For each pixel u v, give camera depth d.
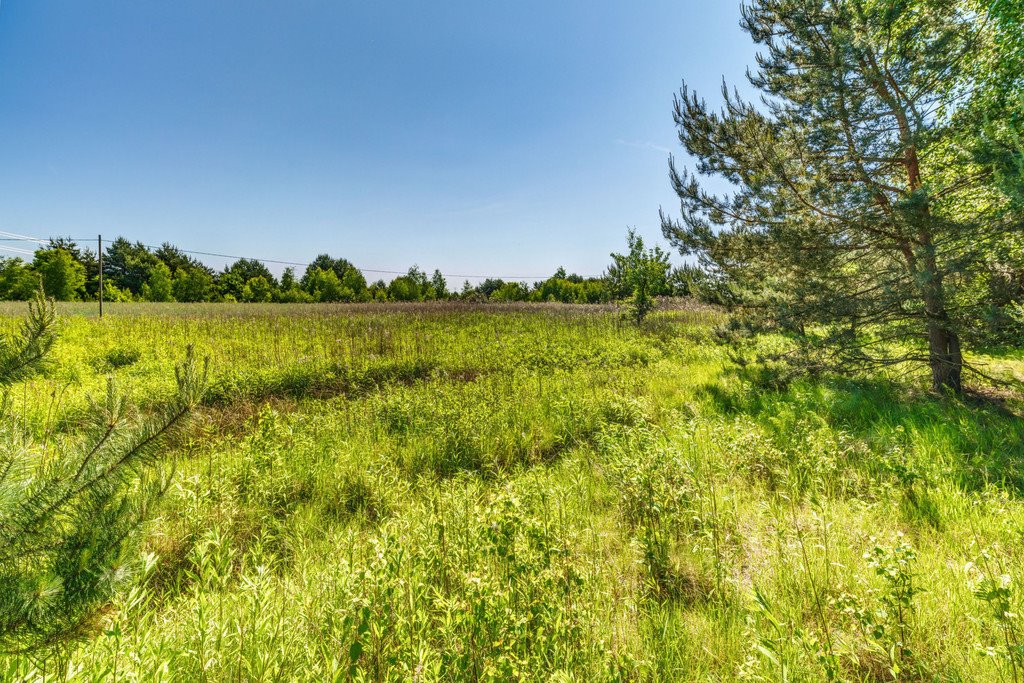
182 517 3.87
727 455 5.25
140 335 15.03
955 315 7.00
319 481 4.73
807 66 7.93
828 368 7.93
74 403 6.45
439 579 2.93
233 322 19.95
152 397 7.60
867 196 6.75
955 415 6.22
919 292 7.07
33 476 1.88
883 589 2.67
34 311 1.89
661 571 3.33
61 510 1.79
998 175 4.85
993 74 8.36
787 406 7.17
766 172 7.53
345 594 2.53
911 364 8.22
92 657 2.10
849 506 4.13
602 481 4.79
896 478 4.44
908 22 6.89
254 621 2.23
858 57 6.69
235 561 3.53
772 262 8.40
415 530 3.41
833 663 2.15
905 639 2.49
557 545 3.12
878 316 7.71
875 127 7.00
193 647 2.17
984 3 8.56
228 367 10.53
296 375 9.82
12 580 1.68
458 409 6.99
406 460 5.40
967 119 6.59
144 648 2.12
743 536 3.74
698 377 9.61
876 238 7.45
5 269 44.94
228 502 4.11
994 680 2.24
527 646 2.38
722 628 2.75
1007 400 7.06
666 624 2.66
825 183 6.91
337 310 29.48
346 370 10.66
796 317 8.12
